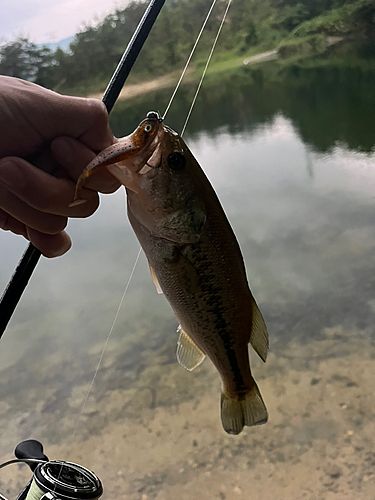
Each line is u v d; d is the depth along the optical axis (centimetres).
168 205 29
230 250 31
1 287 94
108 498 60
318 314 84
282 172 135
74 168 23
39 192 22
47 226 25
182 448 65
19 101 21
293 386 72
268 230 111
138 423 70
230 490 58
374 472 56
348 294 86
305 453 61
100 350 88
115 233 124
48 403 77
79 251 117
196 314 31
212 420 69
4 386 82
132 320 94
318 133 153
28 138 22
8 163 21
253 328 33
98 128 24
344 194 117
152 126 25
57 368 85
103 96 34
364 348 75
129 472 63
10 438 72
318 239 104
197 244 30
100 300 100
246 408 33
